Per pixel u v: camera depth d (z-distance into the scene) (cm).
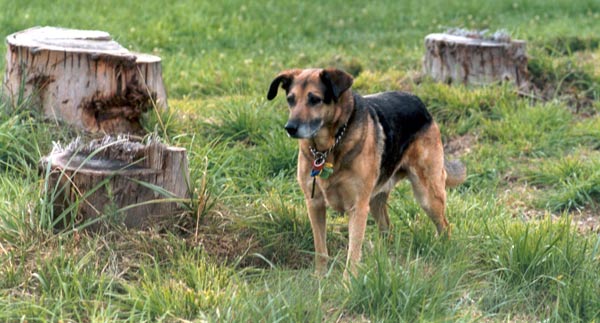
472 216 846
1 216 716
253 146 1045
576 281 669
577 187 952
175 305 615
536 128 1146
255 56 1598
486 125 1149
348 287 643
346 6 2103
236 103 1105
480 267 728
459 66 1273
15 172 867
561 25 1817
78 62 952
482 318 637
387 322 606
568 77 1319
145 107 994
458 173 851
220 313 599
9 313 587
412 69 1402
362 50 1667
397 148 760
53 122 959
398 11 2070
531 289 686
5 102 965
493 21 1936
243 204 825
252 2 1998
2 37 1531
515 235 738
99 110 966
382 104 766
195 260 706
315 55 1588
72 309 613
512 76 1270
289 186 911
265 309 594
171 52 1608
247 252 739
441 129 1144
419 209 863
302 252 765
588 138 1120
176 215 760
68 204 737
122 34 1576
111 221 737
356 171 705
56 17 1659
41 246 689
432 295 634
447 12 2056
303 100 693
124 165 757
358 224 716
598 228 882
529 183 1018
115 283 652
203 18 1819
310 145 706
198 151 899
